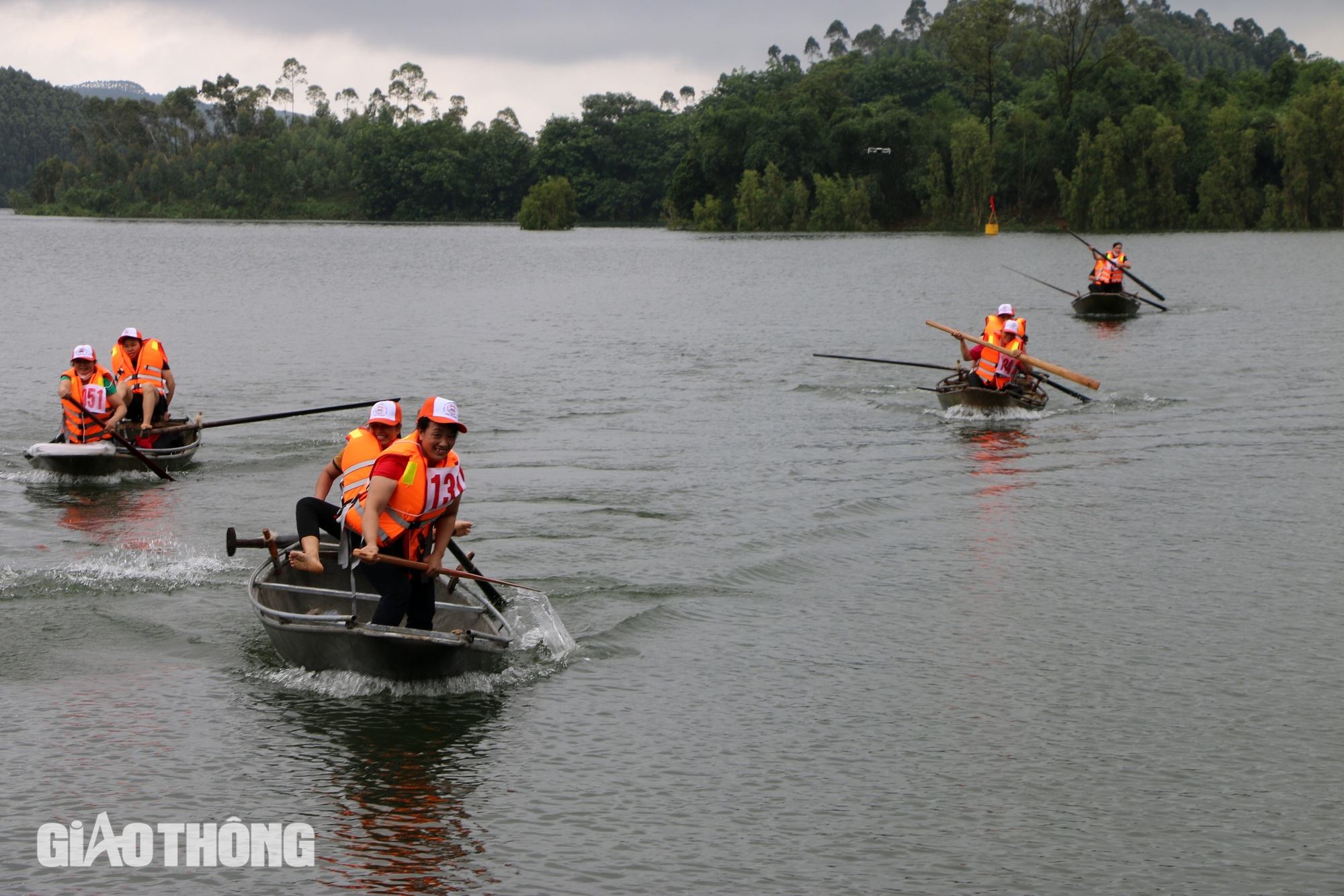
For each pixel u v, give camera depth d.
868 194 105.06
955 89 137.50
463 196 156.00
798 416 18.59
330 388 21.59
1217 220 91.19
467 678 8.08
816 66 147.75
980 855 6.00
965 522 12.21
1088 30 104.19
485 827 6.26
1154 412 18.78
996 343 18.81
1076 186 93.75
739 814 6.39
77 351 14.23
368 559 7.91
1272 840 6.14
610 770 6.88
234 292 43.78
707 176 115.12
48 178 174.75
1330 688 7.96
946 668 8.37
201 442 16.56
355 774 6.82
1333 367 23.23
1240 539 11.48
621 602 9.73
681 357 26.00
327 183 166.62
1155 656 8.55
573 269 58.59
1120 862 5.95
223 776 6.78
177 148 181.50
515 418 18.44
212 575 10.41
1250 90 113.44
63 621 9.22
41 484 13.96
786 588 10.13
